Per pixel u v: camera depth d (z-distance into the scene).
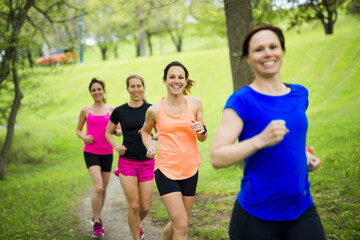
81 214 5.88
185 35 42.94
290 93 1.91
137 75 4.03
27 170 11.23
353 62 18.22
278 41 1.86
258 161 1.89
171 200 3.03
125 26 41.06
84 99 24.00
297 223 1.93
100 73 27.98
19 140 13.80
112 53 56.81
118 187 7.91
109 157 4.89
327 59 19.64
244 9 6.56
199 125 3.12
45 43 10.70
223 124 1.84
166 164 3.15
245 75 6.63
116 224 5.22
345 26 28.72
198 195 5.81
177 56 29.12
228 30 6.73
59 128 15.89
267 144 1.60
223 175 6.86
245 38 1.92
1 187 8.69
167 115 3.23
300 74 19.03
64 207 6.28
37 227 5.16
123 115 3.99
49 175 9.88
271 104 1.86
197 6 9.79
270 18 8.59
